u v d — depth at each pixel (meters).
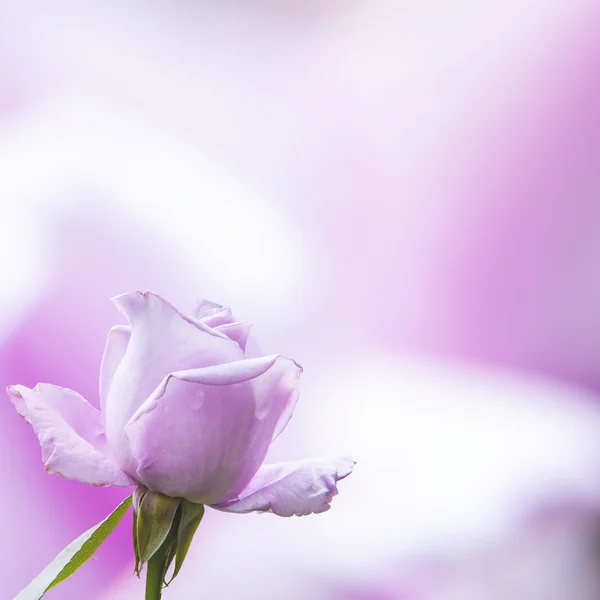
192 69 2.07
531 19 2.10
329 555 1.82
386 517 1.87
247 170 2.11
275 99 2.12
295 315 2.10
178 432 0.94
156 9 2.02
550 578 1.75
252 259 2.08
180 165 2.02
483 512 1.82
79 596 1.65
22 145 1.89
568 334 2.10
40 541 1.66
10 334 1.73
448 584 1.77
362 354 2.12
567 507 1.82
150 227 1.93
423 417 2.01
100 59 1.99
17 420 1.69
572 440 1.90
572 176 2.10
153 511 0.94
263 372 0.94
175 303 1.96
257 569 1.82
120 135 1.97
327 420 2.04
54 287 1.78
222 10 2.08
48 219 1.82
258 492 0.95
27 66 1.94
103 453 0.97
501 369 2.12
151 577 0.94
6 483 1.66
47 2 1.94
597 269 2.08
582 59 2.09
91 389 1.77
